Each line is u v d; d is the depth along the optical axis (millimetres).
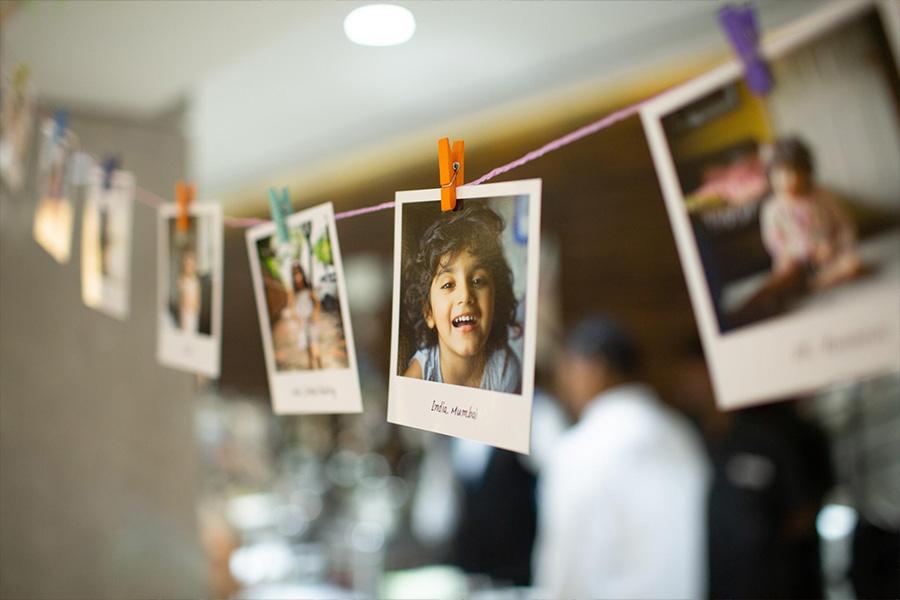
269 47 1000
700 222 631
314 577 2092
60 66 1161
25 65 1151
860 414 2123
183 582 1468
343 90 1121
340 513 2883
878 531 1881
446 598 2256
